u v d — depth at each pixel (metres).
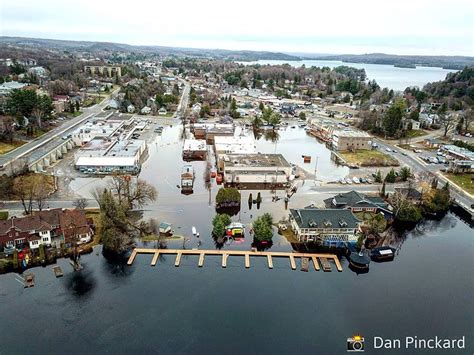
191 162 157.25
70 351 62.41
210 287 78.69
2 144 151.50
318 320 71.06
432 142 195.62
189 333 66.88
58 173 134.75
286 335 67.38
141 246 91.69
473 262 91.88
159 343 64.62
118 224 92.38
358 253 90.00
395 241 100.62
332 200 113.19
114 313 70.62
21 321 67.81
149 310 71.69
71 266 82.94
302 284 80.81
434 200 116.56
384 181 125.06
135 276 81.00
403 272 86.50
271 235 94.31
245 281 81.06
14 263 80.06
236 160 142.38
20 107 172.75
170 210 110.31
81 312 70.44
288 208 114.88
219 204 112.50
